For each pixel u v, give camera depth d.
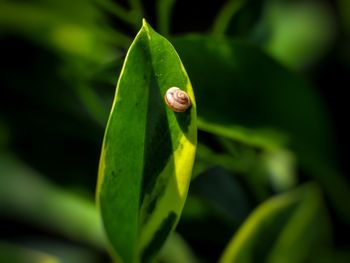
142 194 0.27
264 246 0.37
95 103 0.40
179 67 0.26
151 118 0.26
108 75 0.33
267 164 0.43
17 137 0.43
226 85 0.35
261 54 0.34
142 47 0.26
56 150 0.42
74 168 0.42
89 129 0.43
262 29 0.44
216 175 0.41
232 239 0.40
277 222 0.37
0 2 0.44
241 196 0.41
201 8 0.43
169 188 0.27
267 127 0.36
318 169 0.39
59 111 0.43
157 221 0.28
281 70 0.35
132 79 0.26
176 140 0.27
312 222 0.39
